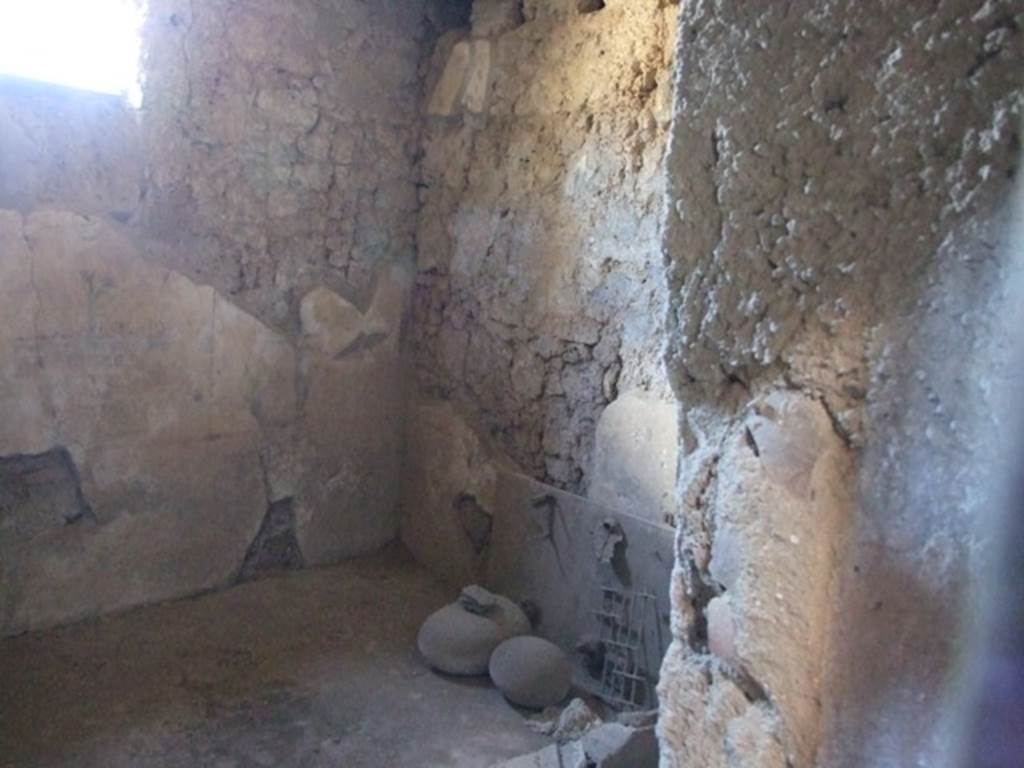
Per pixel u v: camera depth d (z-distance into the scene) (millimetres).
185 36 2746
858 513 553
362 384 3396
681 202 689
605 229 2648
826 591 570
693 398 699
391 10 3252
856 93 561
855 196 562
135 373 2764
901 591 523
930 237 516
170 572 2938
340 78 3154
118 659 2564
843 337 570
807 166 593
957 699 487
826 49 578
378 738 2285
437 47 3326
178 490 2918
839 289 573
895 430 533
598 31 2619
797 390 601
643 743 1874
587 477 2764
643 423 2521
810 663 578
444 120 3297
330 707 2416
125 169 2684
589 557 2672
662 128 2434
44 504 2646
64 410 2627
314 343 3217
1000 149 478
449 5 3389
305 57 3047
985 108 488
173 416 2873
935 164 514
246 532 3121
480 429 3191
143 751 2150
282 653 2693
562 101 2771
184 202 2840
